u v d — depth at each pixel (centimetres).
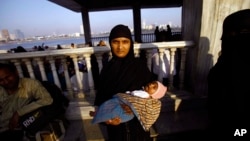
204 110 296
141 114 132
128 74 148
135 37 1246
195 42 272
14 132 204
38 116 204
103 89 162
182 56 295
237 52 130
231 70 130
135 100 132
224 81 135
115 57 160
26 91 208
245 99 123
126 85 148
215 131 150
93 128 267
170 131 243
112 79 154
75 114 293
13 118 197
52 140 223
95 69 316
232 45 134
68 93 303
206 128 245
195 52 277
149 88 139
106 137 244
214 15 242
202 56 269
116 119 136
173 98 297
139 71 150
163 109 297
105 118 136
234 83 127
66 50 266
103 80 162
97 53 275
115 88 152
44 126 213
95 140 240
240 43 130
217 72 146
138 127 149
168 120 271
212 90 150
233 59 131
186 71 321
